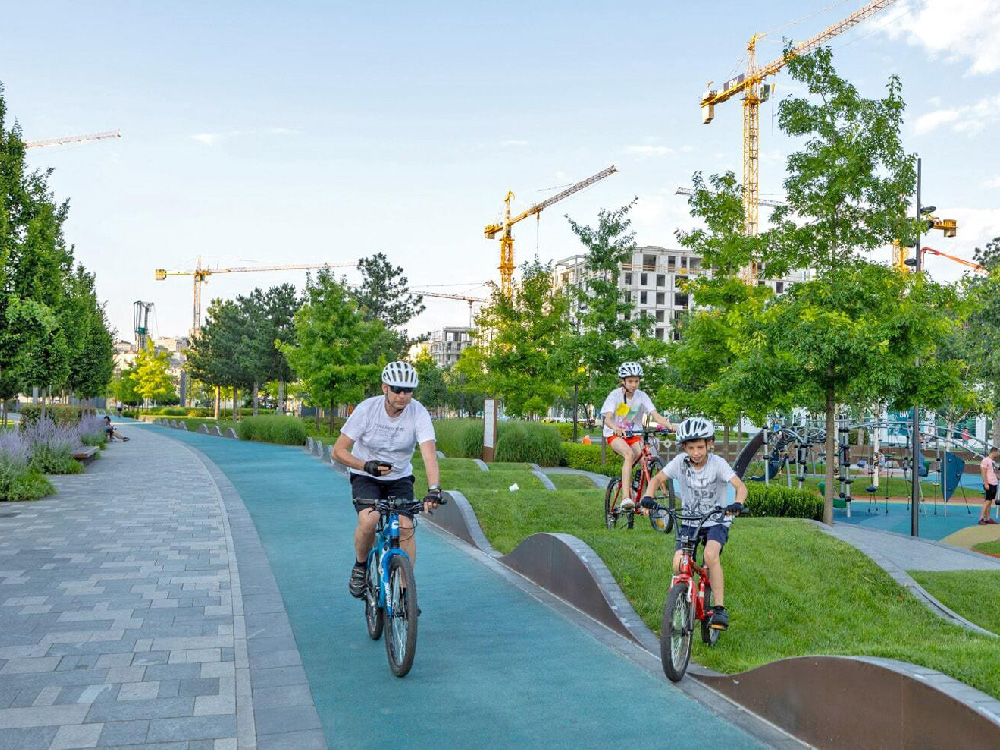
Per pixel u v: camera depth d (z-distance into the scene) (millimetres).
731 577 7621
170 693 4832
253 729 4305
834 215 13023
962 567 9859
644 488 9195
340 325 36750
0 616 6527
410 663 5020
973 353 28281
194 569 8508
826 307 12398
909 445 21391
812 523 9602
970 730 3232
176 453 28281
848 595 7758
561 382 28281
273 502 14297
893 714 3617
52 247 18391
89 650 5656
